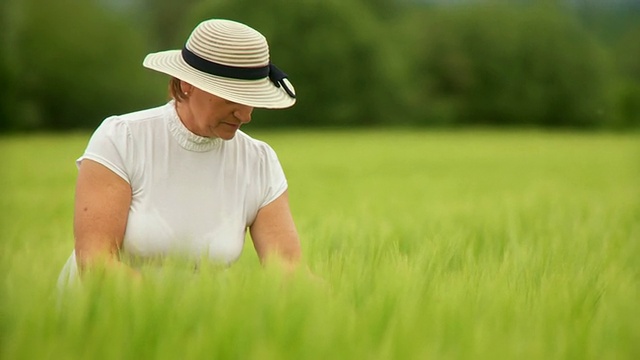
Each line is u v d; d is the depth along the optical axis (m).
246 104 5.09
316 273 5.73
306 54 84.94
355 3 89.25
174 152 5.43
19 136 66.50
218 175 5.51
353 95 86.12
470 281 5.55
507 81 92.81
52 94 78.81
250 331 3.99
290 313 4.13
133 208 5.39
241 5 85.56
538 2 94.38
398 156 44.94
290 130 83.62
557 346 4.21
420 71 92.94
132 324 4.12
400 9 104.25
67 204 18.94
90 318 4.21
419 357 3.77
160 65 5.26
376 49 86.19
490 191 23.41
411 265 5.71
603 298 5.27
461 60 92.69
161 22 108.06
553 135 75.06
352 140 61.94
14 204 18.77
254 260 7.52
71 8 78.88
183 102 5.38
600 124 93.12
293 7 84.81
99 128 5.46
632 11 92.81
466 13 93.62
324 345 3.84
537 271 6.61
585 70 92.88
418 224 11.16
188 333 4.14
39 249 8.38
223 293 4.46
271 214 5.72
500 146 56.38
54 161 37.53
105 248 5.25
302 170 34.16
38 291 4.45
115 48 80.62
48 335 3.98
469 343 3.99
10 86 74.25
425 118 89.44
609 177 31.16
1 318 3.99
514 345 3.98
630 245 9.06
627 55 92.81
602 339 4.42
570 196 19.06
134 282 4.46
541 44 92.75
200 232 5.45
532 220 11.48
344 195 21.80
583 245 8.54
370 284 5.09
